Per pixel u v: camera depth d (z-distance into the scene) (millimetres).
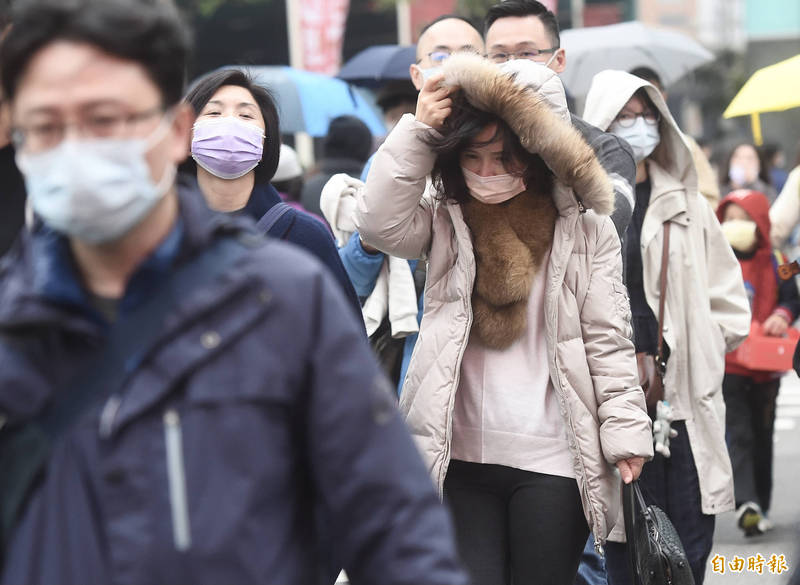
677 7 124625
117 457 7113
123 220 7285
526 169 13641
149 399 7094
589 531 14281
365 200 13977
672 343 18656
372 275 18641
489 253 13734
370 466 7363
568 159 12992
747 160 41156
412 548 7281
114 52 7180
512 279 13641
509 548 14133
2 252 11609
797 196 28438
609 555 18234
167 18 7422
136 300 7391
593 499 13703
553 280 13828
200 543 6996
